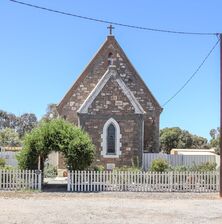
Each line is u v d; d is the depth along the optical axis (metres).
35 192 29.05
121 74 42.16
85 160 30.69
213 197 28.09
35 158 30.58
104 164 37.38
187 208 22.61
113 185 30.86
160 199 26.92
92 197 27.33
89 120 37.62
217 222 18.27
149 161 39.62
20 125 108.44
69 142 30.44
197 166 34.97
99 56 42.22
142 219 18.70
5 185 30.02
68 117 41.38
